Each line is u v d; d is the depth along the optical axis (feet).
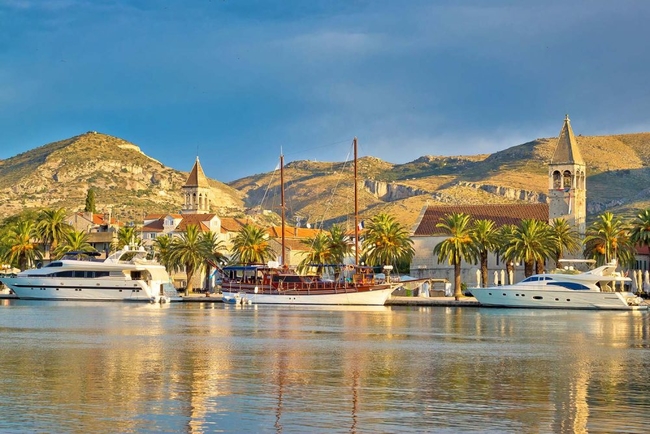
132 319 391.65
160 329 335.06
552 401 173.99
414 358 242.17
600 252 556.51
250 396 177.78
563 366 226.17
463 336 311.06
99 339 291.79
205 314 433.48
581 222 647.56
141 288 549.54
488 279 643.45
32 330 327.67
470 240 555.69
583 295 481.05
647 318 413.39
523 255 538.88
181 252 613.93
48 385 188.96
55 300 556.10
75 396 175.83
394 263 608.60
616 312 465.47
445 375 208.64
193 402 170.81
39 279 556.10
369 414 160.56
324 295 518.78
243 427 150.41
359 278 543.80
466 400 174.81
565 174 647.97
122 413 160.04
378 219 581.53
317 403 170.71
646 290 593.01
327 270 617.21
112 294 551.18
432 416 159.12
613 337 308.19
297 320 390.83
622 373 213.25
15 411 161.07
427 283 593.42
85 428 148.77
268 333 319.27
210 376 204.23
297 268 587.27
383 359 239.30
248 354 249.34
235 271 557.74
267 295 527.81
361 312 458.09
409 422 154.20
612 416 159.53
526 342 288.92
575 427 150.92
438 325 363.35
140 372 209.56
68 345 271.08
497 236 559.38
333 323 372.38
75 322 370.53
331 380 199.52
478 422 154.30
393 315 432.66
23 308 479.00
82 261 554.05
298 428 149.89
